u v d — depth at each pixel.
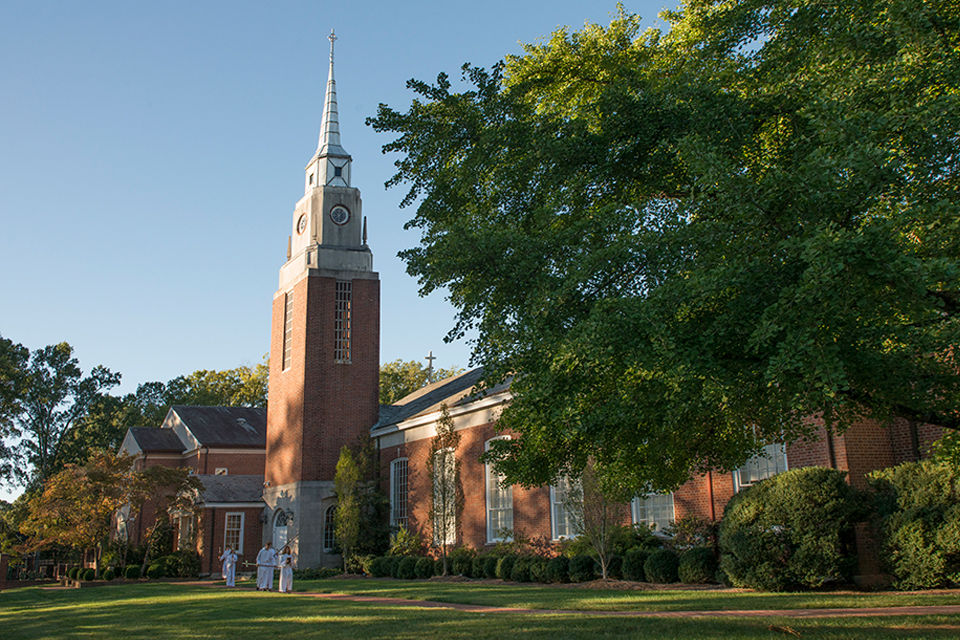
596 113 13.25
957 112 8.75
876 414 10.01
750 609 13.27
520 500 30.39
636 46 22.06
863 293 7.67
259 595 23.45
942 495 16.14
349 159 44.59
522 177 12.79
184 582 38.03
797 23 11.69
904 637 8.71
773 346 8.36
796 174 8.43
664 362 8.51
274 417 43.84
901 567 16.38
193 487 44.56
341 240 43.06
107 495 42.59
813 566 16.64
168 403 79.69
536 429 11.30
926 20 9.59
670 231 9.87
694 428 11.14
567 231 10.77
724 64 13.95
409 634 11.30
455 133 13.78
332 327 41.81
